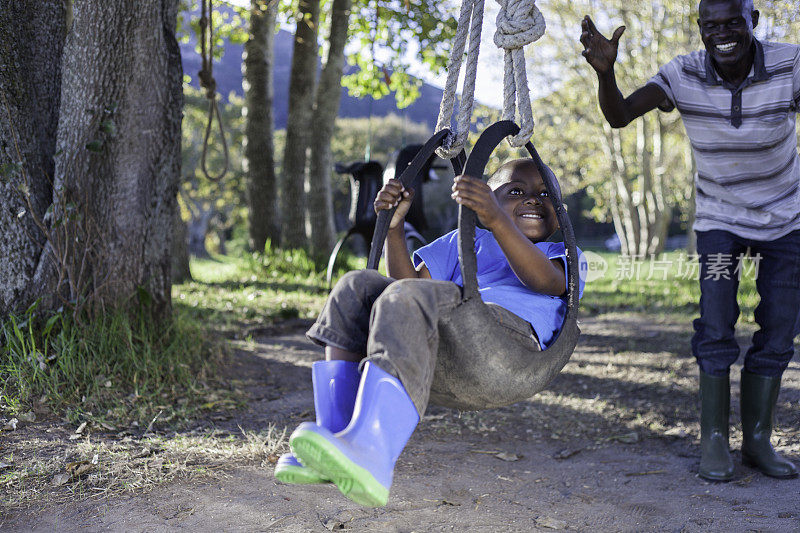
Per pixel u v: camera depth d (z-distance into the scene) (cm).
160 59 554
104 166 532
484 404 238
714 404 396
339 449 181
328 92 1455
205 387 521
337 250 1053
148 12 537
